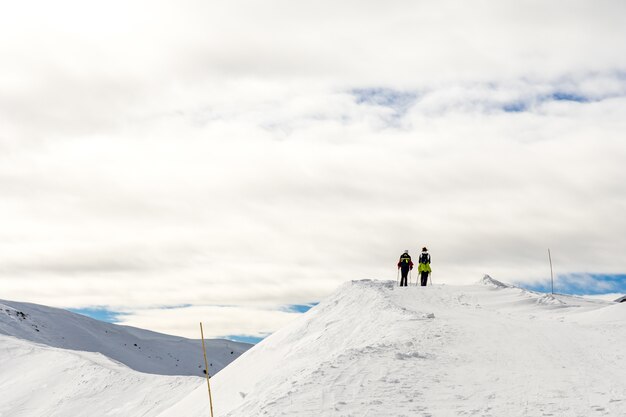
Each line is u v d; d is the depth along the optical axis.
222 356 124.19
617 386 14.81
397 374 16.36
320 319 30.38
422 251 39.06
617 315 25.95
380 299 29.41
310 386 15.45
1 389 68.38
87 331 120.06
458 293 35.69
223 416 16.53
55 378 67.44
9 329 106.00
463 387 15.18
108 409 58.00
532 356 18.38
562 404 13.54
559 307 31.28
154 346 121.56
